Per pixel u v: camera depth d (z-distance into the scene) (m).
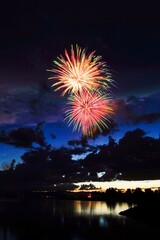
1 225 108.44
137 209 134.88
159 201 136.38
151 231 82.94
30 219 128.75
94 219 120.06
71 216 137.50
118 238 73.56
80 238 76.69
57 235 83.19
